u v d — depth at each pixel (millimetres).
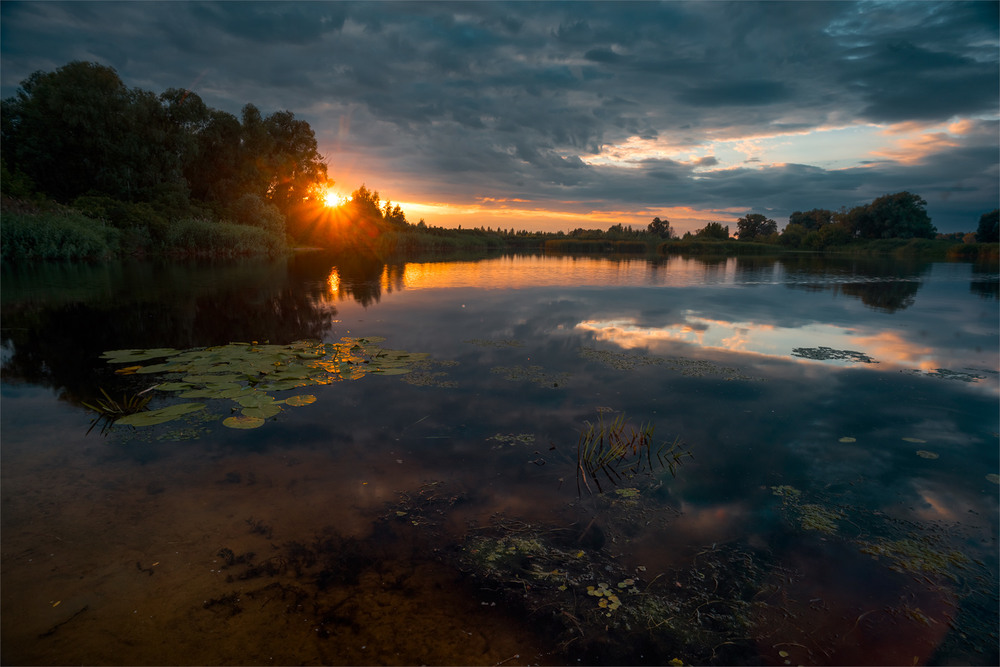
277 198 35969
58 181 23422
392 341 6695
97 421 3828
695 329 7766
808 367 5664
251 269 16844
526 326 7855
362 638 1850
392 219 51281
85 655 1729
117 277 13141
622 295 11969
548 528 2586
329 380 4930
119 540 2377
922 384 5078
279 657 1750
